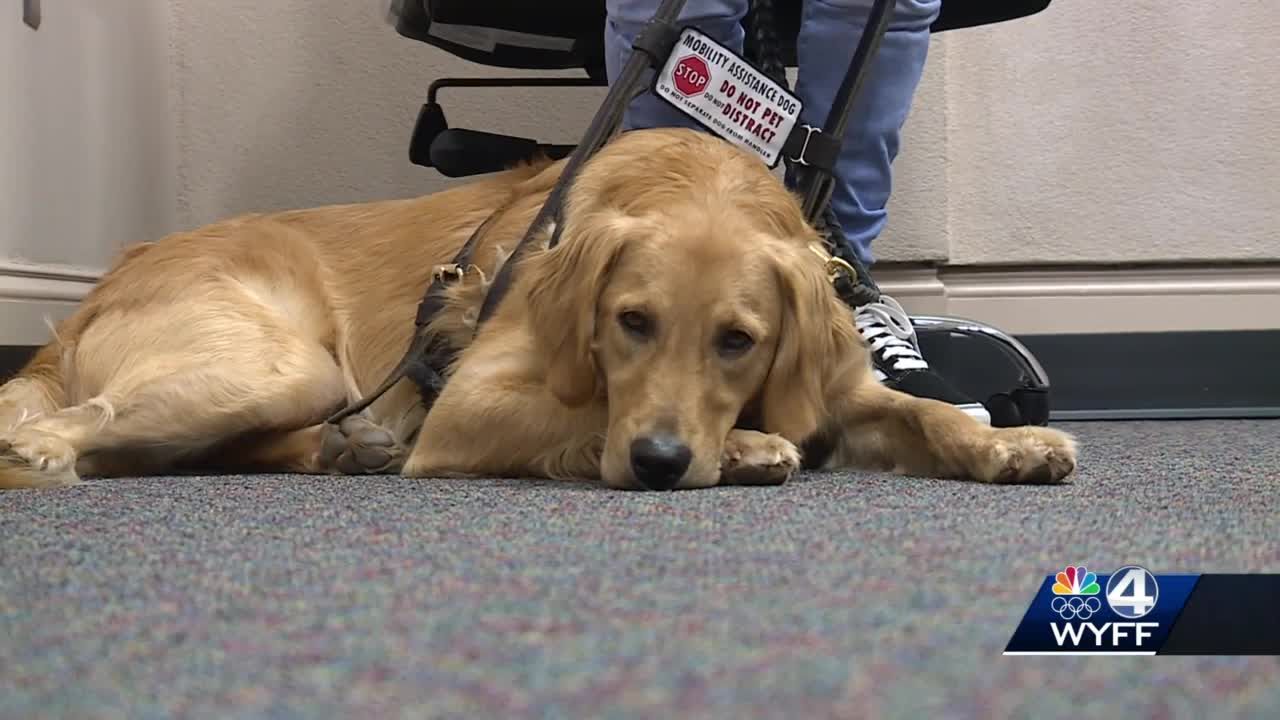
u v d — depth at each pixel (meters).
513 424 1.33
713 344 1.25
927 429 1.31
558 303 1.31
